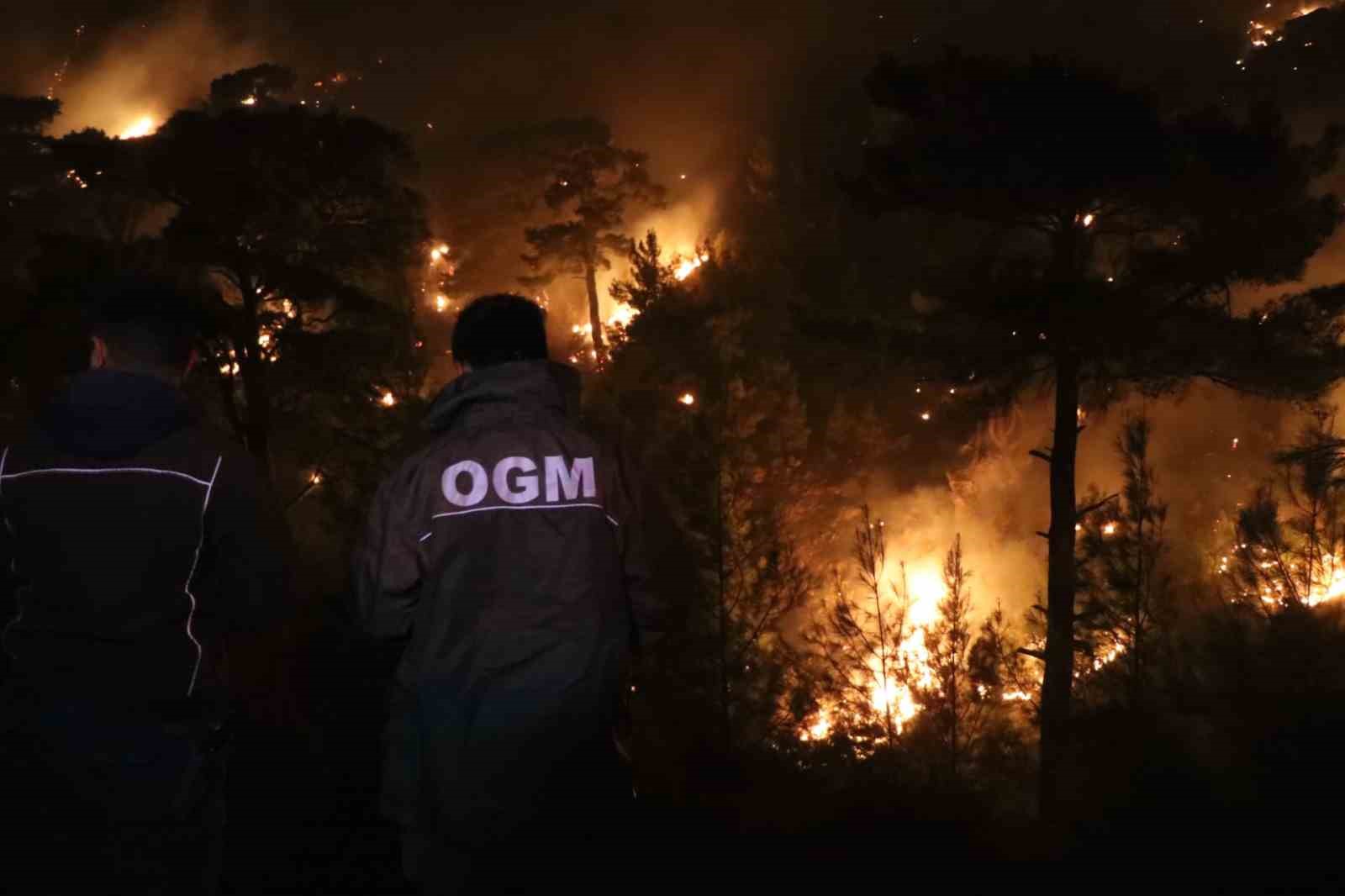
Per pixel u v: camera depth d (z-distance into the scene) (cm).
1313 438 1275
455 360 322
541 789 284
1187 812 673
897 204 1430
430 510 296
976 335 1437
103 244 1925
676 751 1072
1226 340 1330
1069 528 1362
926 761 1224
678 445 1419
